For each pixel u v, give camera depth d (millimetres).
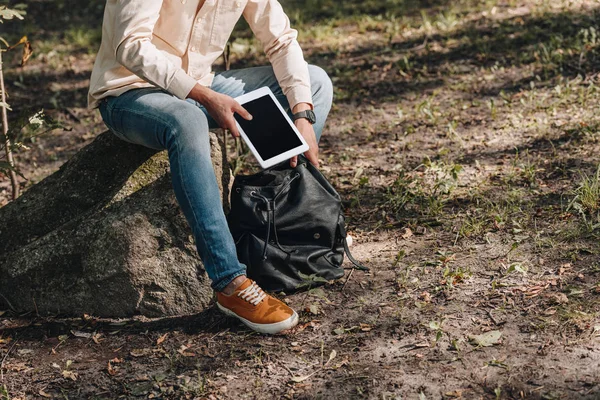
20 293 3750
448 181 4652
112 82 3520
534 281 3539
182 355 3275
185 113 3287
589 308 3270
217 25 3643
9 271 3736
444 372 2977
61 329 3582
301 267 3605
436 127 5832
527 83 6500
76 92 7785
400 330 3287
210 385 3053
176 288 3594
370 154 5496
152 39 3590
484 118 5883
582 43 7133
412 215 4395
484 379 2902
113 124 3553
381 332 3293
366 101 6691
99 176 3898
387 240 4141
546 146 5133
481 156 5145
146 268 3578
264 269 3533
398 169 5125
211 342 3352
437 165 4996
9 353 3426
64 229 3707
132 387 3102
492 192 4535
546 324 3191
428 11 9414
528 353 3027
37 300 3715
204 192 3230
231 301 3328
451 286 3553
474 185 4668
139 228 3580
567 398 2738
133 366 3248
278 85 3926
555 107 5781
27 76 8375
